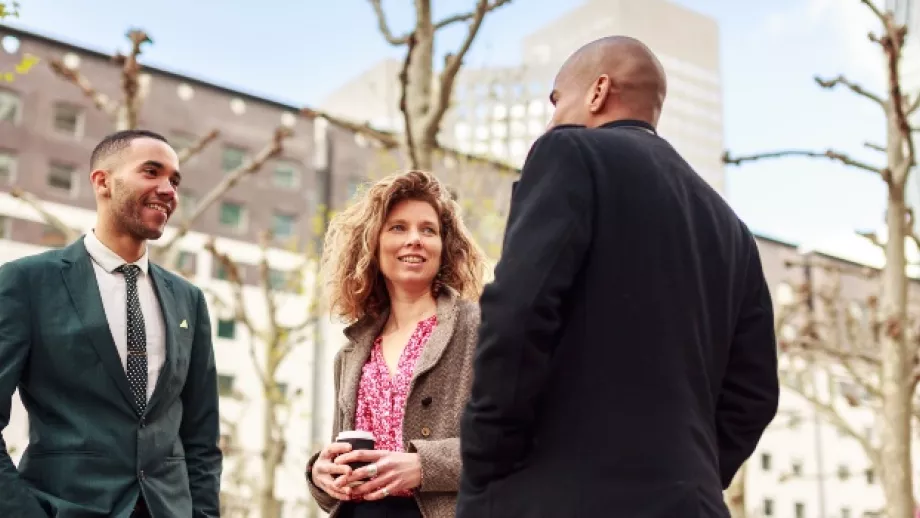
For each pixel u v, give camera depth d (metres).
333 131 35.31
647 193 1.80
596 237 1.76
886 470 9.02
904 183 8.47
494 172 14.45
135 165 3.10
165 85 32.75
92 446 2.88
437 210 3.12
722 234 1.92
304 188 34.69
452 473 2.64
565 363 1.73
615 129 1.91
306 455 31.53
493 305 1.68
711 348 1.84
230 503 24.81
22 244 29.22
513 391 1.66
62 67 10.27
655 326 1.73
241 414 23.67
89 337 2.95
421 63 7.08
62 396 2.93
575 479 1.66
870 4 8.04
